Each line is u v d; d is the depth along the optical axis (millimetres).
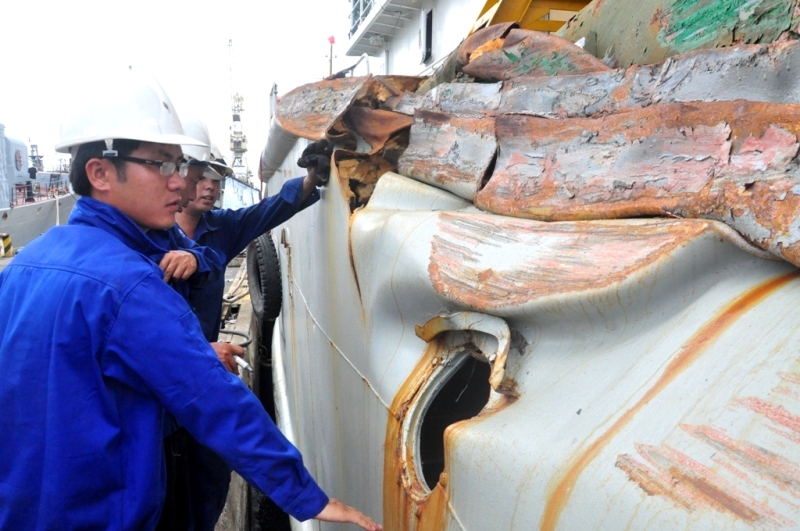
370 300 2094
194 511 2156
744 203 1001
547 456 1062
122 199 1649
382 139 2418
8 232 16703
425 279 1638
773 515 723
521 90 1846
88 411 1421
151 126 1624
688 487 818
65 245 1521
